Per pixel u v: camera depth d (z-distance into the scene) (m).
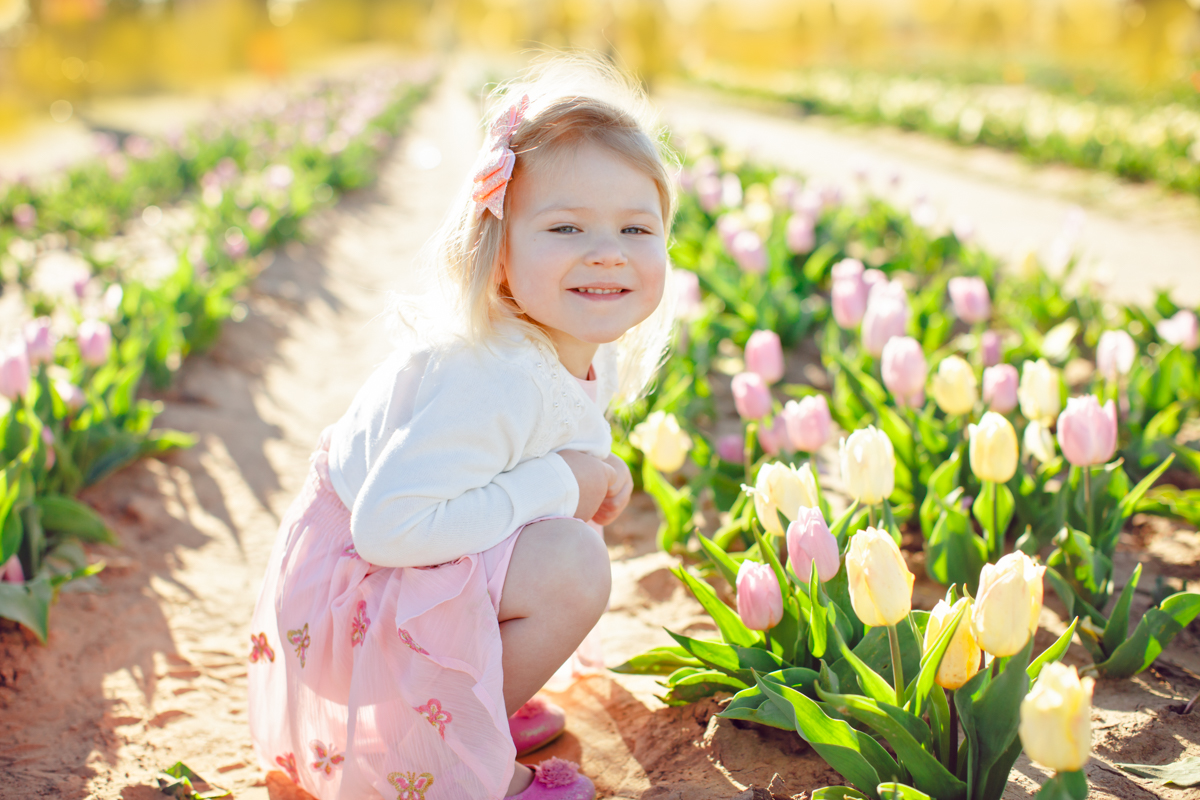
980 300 3.79
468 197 1.61
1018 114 14.06
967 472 2.68
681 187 6.89
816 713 1.52
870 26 54.19
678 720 2.00
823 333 4.85
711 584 2.58
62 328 5.42
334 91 23.23
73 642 2.45
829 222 6.23
